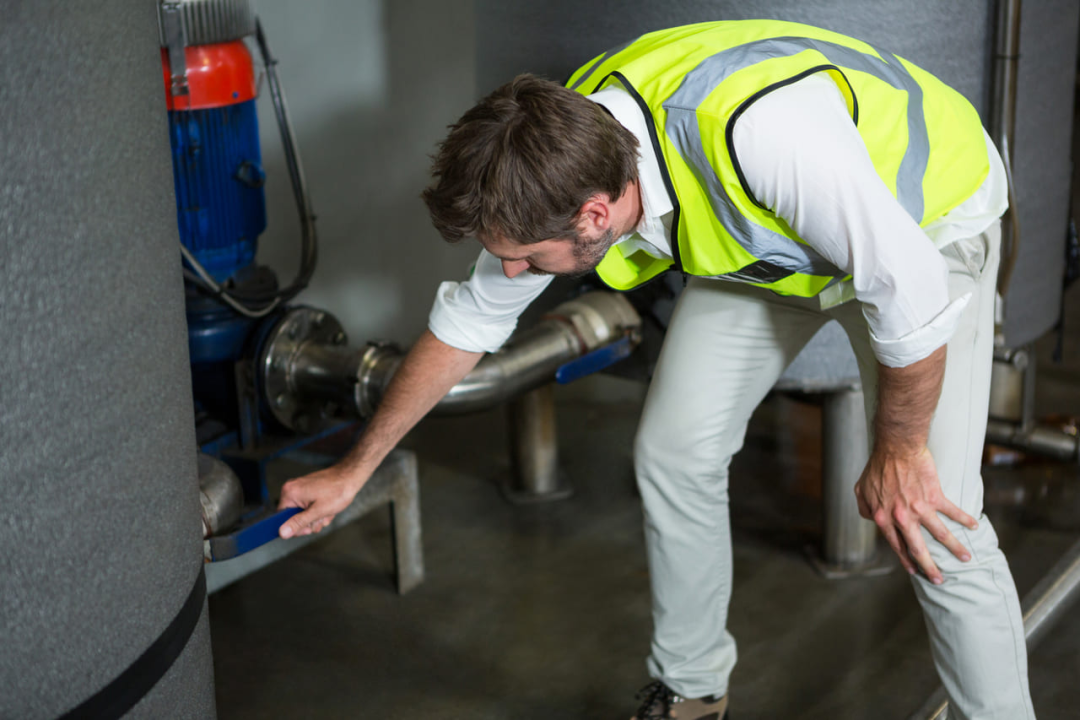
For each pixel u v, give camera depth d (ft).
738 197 3.39
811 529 7.31
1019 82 5.96
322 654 6.14
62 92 2.43
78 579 2.71
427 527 7.50
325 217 8.46
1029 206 6.44
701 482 4.63
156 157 2.91
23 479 2.51
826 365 6.21
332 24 8.01
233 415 6.03
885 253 3.32
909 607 6.40
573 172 3.22
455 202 3.29
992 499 7.48
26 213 2.39
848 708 5.53
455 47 8.29
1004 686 4.18
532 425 7.70
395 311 8.86
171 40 5.06
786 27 3.88
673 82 3.50
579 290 6.79
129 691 2.97
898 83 3.80
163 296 2.98
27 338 2.44
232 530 4.95
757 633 6.19
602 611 6.47
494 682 5.86
